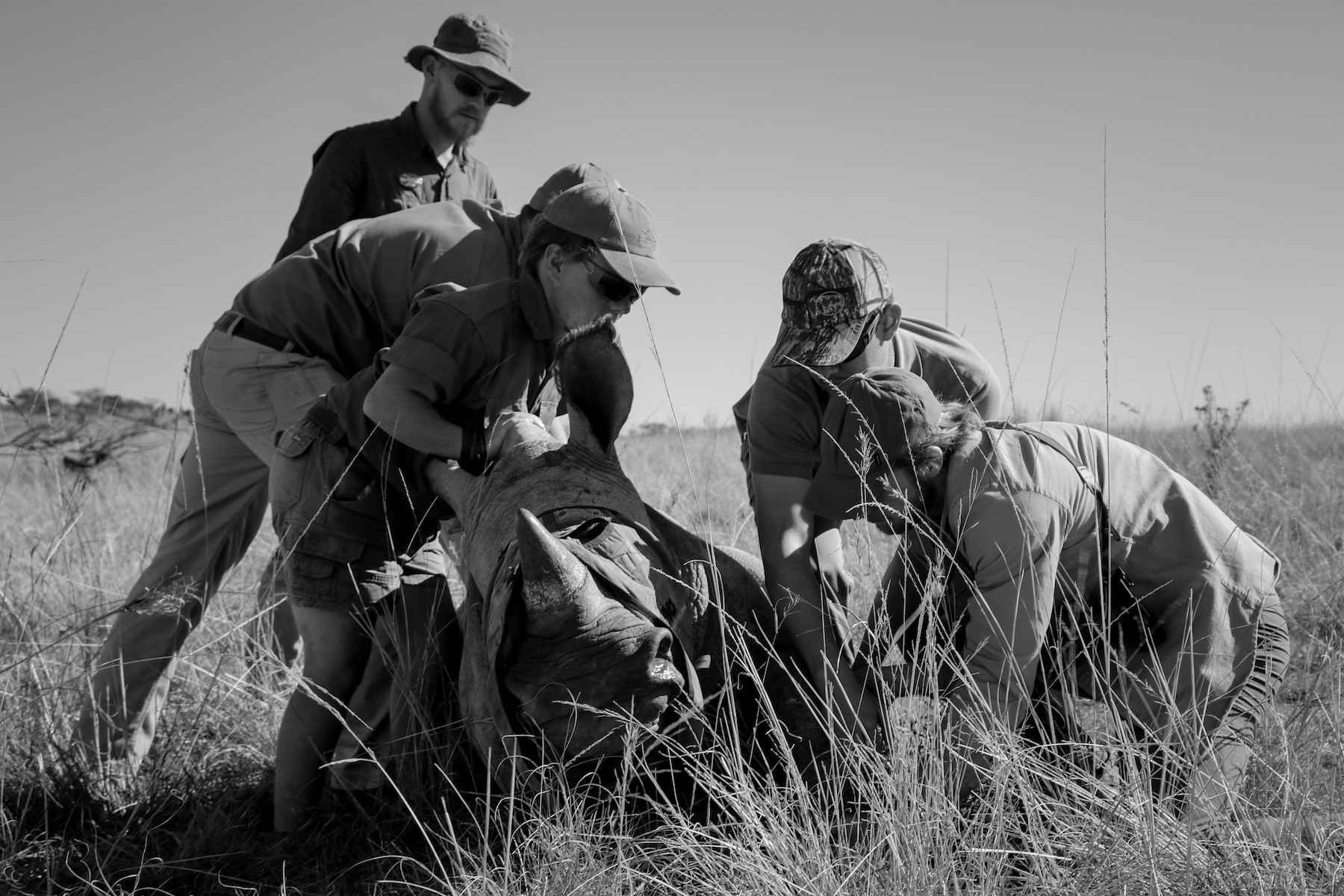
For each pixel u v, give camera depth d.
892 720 3.11
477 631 3.15
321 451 3.75
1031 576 3.04
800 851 2.88
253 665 4.60
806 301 3.55
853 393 3.15
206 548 4.56
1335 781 2.95
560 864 2.84
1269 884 2.61
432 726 3.65
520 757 2.88
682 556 3.35
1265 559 3.44
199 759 4.18
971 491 3.11
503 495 3.22
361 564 3.71
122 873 3.45
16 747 3.94
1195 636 3.25
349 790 3.68
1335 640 3.95
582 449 3.23
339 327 4.48
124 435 5.86
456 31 5.67
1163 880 2.68
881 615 3.55
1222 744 3.14
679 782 3.23
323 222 5.59
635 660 2.71
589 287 3.69
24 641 4.25
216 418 4.58
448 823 3.14
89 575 5.29
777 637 3.47
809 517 3.61
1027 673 3.15
